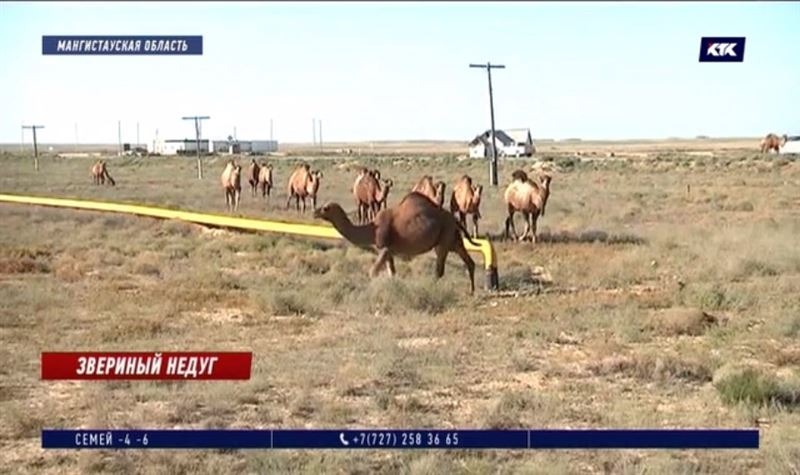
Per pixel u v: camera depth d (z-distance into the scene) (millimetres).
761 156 85500
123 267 26641
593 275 23688
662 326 17750
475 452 10859
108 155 125250
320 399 13203
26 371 14930
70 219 39125
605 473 10258
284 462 10438
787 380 13578
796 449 10633
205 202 50969
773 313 18406
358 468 10328
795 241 27516
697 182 62188
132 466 10523
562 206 46344
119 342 16797
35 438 11719
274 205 48531
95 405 12844
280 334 17609
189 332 17781
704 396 13375
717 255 25531
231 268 26062
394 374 14391
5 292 21812
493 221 38656
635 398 13336
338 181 71750
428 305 19969
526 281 23312
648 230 33000
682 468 10180
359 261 25969
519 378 14406
